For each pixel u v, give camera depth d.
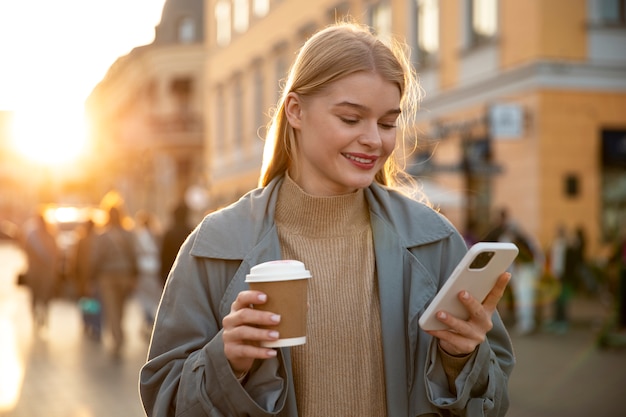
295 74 2.42
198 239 2.44
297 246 2.46
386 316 2.39
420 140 22.84
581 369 10.84
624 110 20.20
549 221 19.64
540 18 19.66
